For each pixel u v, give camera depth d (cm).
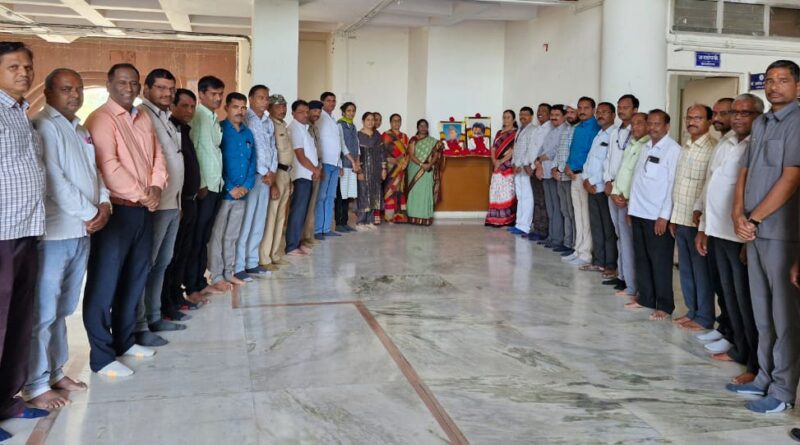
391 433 281
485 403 313
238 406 305
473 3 877
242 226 550
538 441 276
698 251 400
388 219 938
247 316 452
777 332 308
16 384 281
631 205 477
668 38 716
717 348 393
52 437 271
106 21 1046
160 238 387
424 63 998
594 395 325
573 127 682
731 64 739
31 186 262
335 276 579
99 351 339
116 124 329
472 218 992
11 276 261
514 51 977
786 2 745
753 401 313
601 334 424
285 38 793
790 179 291
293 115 677
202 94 461
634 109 538
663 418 300
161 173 350
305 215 685
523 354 384
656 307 471
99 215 304
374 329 427
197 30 1120
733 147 356
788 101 297
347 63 1048
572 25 811
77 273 310
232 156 500
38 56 1241
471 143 986
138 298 366
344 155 833
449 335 417
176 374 343
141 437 272
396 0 793
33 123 282
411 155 924
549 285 557
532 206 831
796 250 299
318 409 303
